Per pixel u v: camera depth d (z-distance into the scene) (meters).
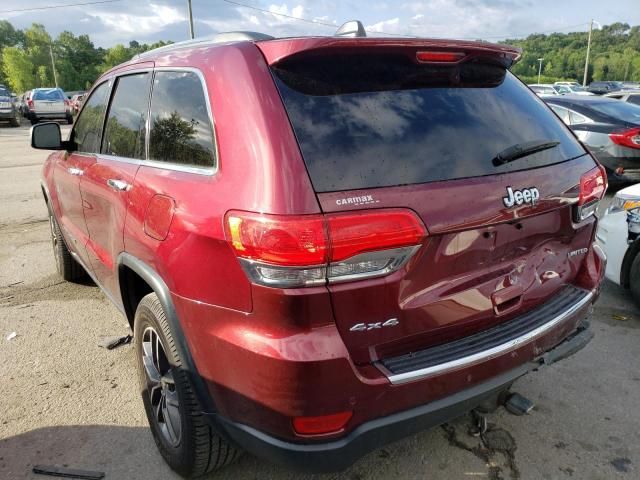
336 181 1.82
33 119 24.70
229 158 1.98
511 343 2.14
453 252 1.99
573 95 9.37
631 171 7.61
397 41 2.01
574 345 2.47
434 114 2.13
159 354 2.50
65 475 2.54
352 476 2.53
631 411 2.97
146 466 2.60
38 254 5.75
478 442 2.75
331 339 1.80
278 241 1.74
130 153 2.85
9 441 2.77
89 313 4.26
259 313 1.83
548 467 2.57
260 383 1.84
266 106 1.91
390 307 1.88
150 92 2.74
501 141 2.23
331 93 1.98
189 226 2.03
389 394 1.89
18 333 3.93
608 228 4.22
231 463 2.48
